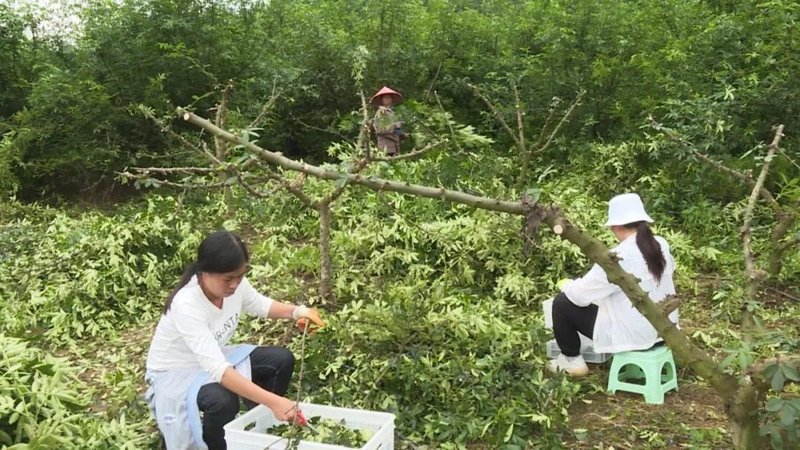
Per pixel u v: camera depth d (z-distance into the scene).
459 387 3.70
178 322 2.97
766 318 5.02
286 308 3.44
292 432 2.75
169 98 9.13
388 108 7.84
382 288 5.01
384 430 2.84
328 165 3.66
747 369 2.66
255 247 5.78
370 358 3.89
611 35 8.95
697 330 4.73
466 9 10.70
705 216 6.70
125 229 5.87
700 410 3.71
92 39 8.86
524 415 3.38
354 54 8.83
